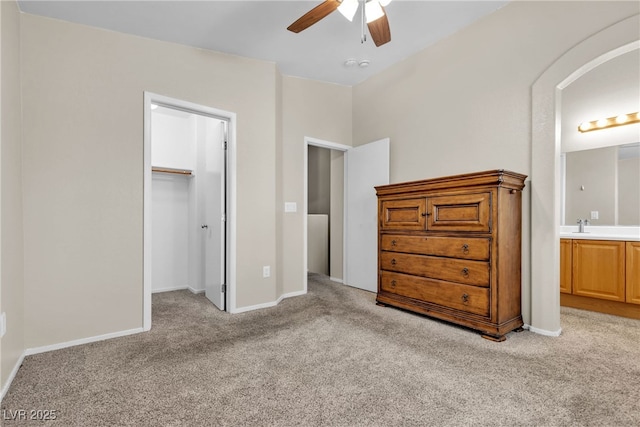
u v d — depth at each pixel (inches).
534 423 53.7
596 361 76.9
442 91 122.7
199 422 54.7
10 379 69.4
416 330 98.7
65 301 90.4
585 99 142.6
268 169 130.2
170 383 67.9
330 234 190.4
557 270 93.3
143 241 102.8
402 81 138.8
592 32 86.3
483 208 92.1
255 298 125.8
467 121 114.5
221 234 123.8
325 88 159.0
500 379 68.4
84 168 94.0
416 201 111.6
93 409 58.6
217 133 130.0
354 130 165.9
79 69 94.3
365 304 130.1
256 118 127.7
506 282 92.0
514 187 94.3
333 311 120.6
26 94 86.4
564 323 106.4
